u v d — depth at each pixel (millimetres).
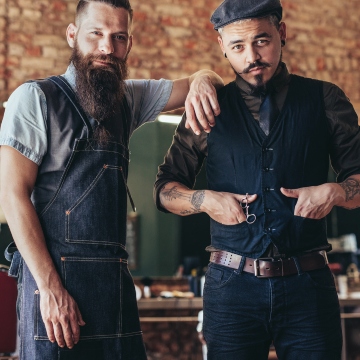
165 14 7027
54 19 6547
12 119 2193
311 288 2314
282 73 2434
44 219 2201
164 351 6863
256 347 2354
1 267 4270
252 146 2383
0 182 2162
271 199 2334
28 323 2166
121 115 2422
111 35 2322
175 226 9445
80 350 2152
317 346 2303
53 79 2330
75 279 2166
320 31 7773
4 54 6309
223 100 2498
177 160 2592
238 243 2354
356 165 2432
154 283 7406
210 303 2395
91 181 2238
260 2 2287
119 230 2275
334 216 9219
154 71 6914
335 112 2430
